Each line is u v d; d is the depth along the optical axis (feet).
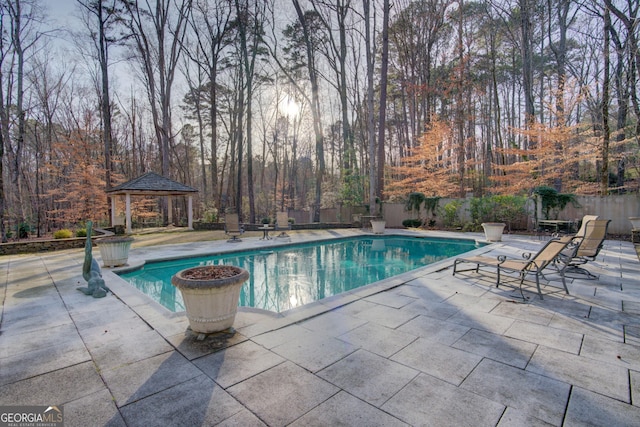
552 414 6.33
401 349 9.27
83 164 57.41
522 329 10.68
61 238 35.22
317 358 8.75
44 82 66.74
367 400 6.85
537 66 63.87
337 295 14.69
